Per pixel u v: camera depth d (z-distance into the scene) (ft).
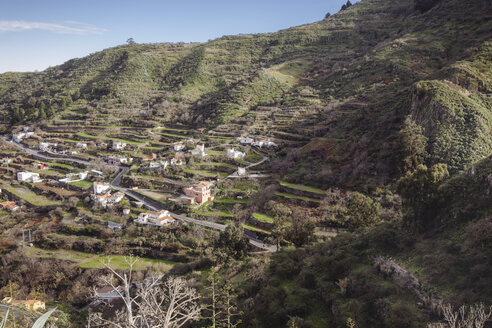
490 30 334.85
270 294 92.32
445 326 62.95
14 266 201.87
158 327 63.36
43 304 125.80
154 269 185.06
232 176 276.21
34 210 265.54
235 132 368.48
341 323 77.10
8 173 332.19
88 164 334.44
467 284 71.77
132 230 221.05
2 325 36.14
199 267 142.92
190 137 381.60
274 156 303.27
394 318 71.20
